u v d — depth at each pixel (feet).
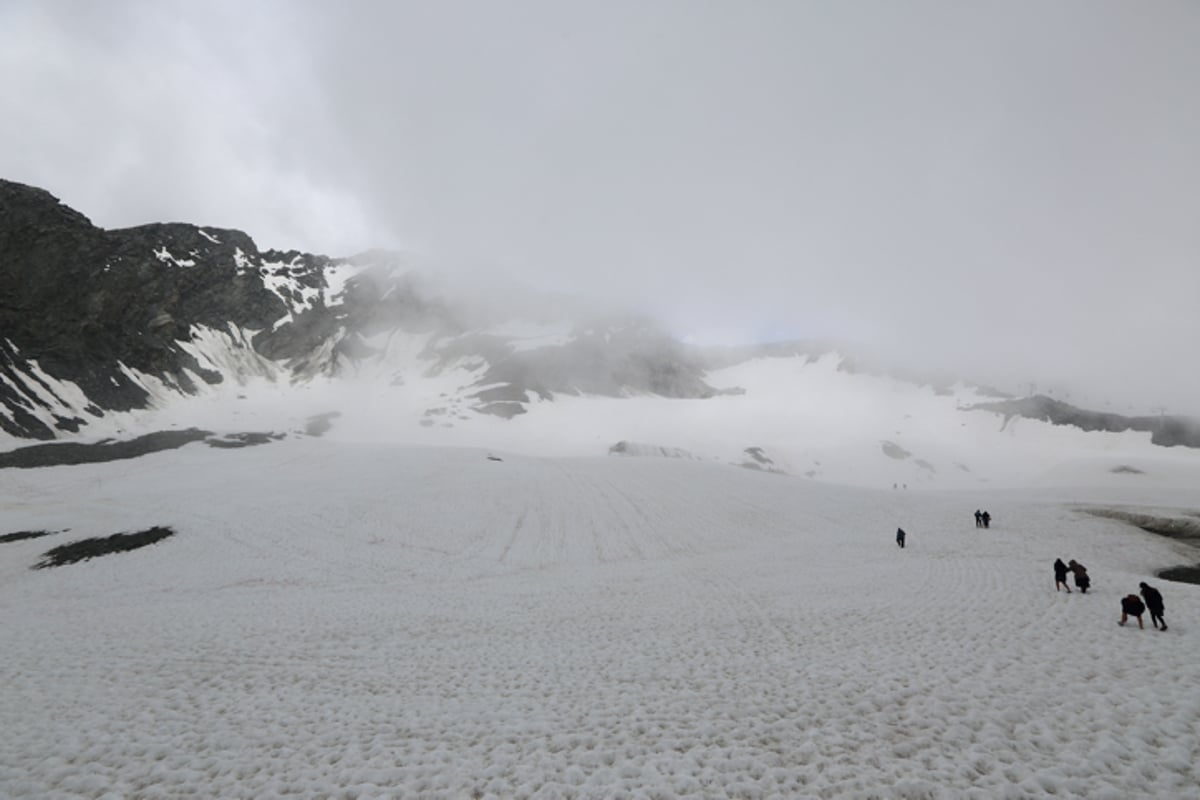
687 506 182.91
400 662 57.26
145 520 155.74
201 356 499.51
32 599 106.73
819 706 39.83
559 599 93.40
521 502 181.68
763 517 171.94
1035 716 36.52
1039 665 46.68
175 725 40.93
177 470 226.79
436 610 85.35
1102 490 297.74
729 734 35.94
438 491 189.16
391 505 172.04
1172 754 30.63
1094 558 123.03
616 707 41.96
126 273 447.01
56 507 175.63
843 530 157.48
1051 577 94.58
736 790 29.37
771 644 59.26
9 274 363.56
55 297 380.99
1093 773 29.40
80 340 384.88
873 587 91.25
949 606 74.33
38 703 46.03
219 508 165.37
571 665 54.80
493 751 35.19
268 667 55.72
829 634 62.23
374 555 134.00
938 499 195.83
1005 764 30.68
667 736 36.14
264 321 609.01
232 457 247.09
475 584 111.34
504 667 54.85
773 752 33.22
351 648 63.21
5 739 38.91
